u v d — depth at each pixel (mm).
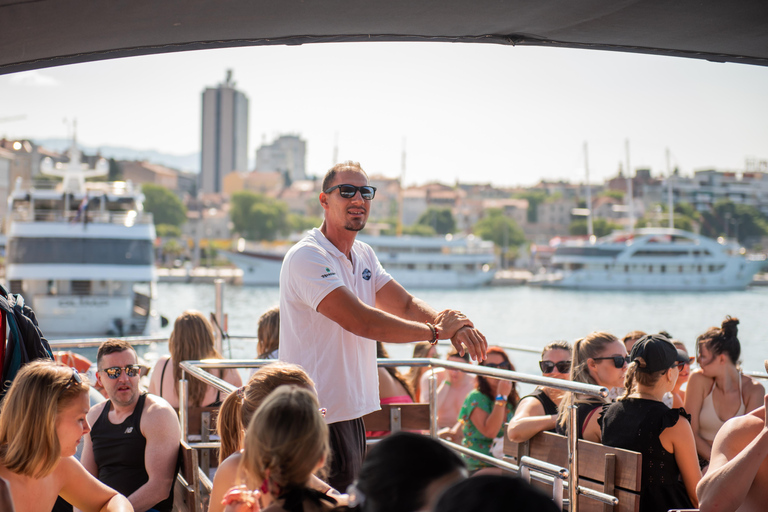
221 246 123688
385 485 1565
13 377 3029
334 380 3029
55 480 2758
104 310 21984
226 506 2297
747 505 2676
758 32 2736
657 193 166500
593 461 3154
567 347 4371
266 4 2432
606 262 70875
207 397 4355
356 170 3117
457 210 158625
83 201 21766
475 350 2725
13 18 2439
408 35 2812
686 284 69750
